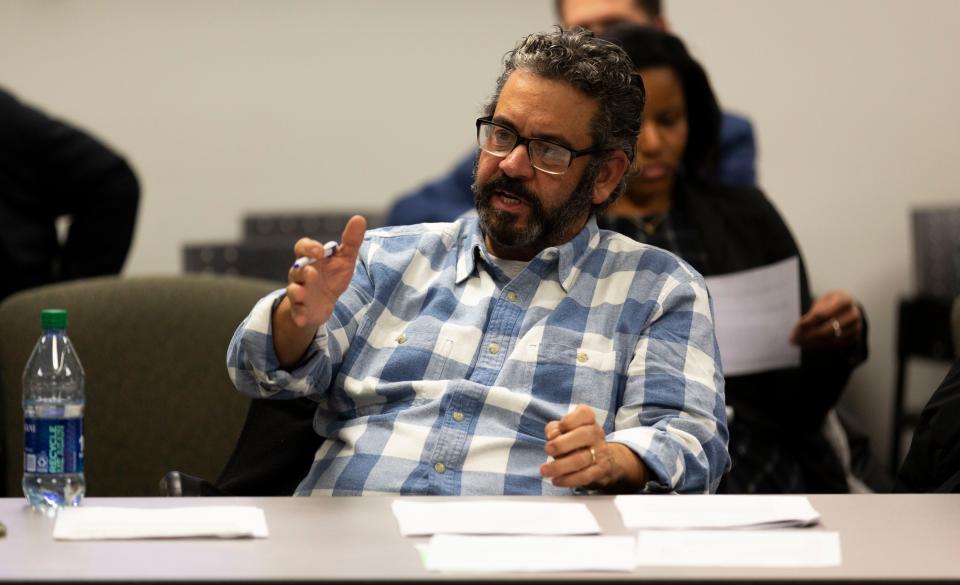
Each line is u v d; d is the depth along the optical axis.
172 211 12.27
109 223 8.13
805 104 10.54
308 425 4.54
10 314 5.52
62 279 8.15
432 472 4.16
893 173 10.55
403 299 4.55
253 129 12.21
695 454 4.07
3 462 5.46
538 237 4.47
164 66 12.13
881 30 10.43
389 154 12.20
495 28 12.09
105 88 12.15
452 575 2.87
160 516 3.37
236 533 3.20
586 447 3.79
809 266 10.66
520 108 4.39
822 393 6.23
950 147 10.48
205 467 5.53
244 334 4.04
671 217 6.43
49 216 8.05
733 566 2.98
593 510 3.58
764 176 10.64
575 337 4.37
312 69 12.13
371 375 4.40
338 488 4.19
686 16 10.55
